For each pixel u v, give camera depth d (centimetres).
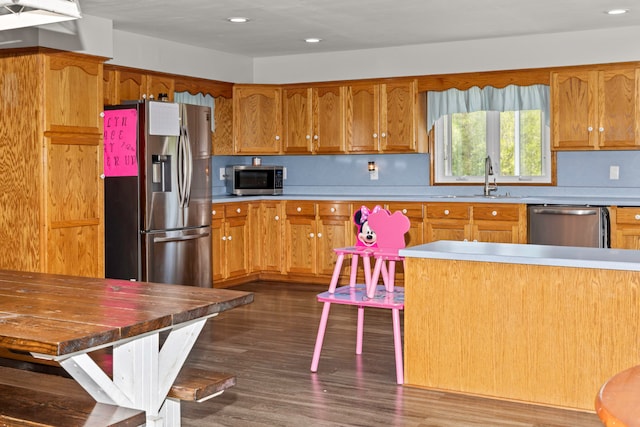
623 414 129
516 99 687
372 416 346
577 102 643
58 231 525
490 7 542
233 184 765
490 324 364
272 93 769
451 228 667
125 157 586
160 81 661
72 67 533
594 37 638
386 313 597
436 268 377
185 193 611
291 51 749
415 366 388
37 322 231
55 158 520
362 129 737
